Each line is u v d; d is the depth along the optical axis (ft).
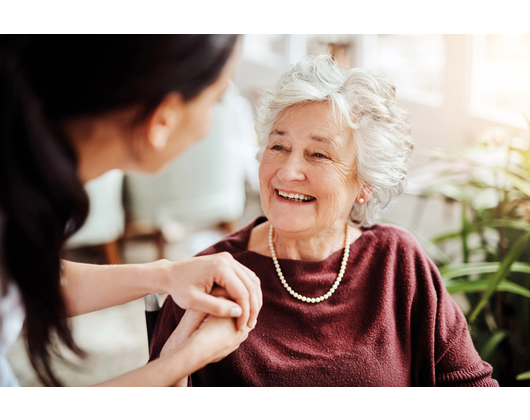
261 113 3.26
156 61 1.47
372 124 2.99
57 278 1.66
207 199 10.06
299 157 2.97
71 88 1.46
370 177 3.09
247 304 2.21
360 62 15.15
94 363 7.03
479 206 5.76
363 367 2.95
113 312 8.66
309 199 3.04
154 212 9.95
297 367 2.92
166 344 2.31
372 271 3.23
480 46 13.33
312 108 2.93
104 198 9.13
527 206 5.46
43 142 1.44
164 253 10.50
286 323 3.05
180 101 1.61
